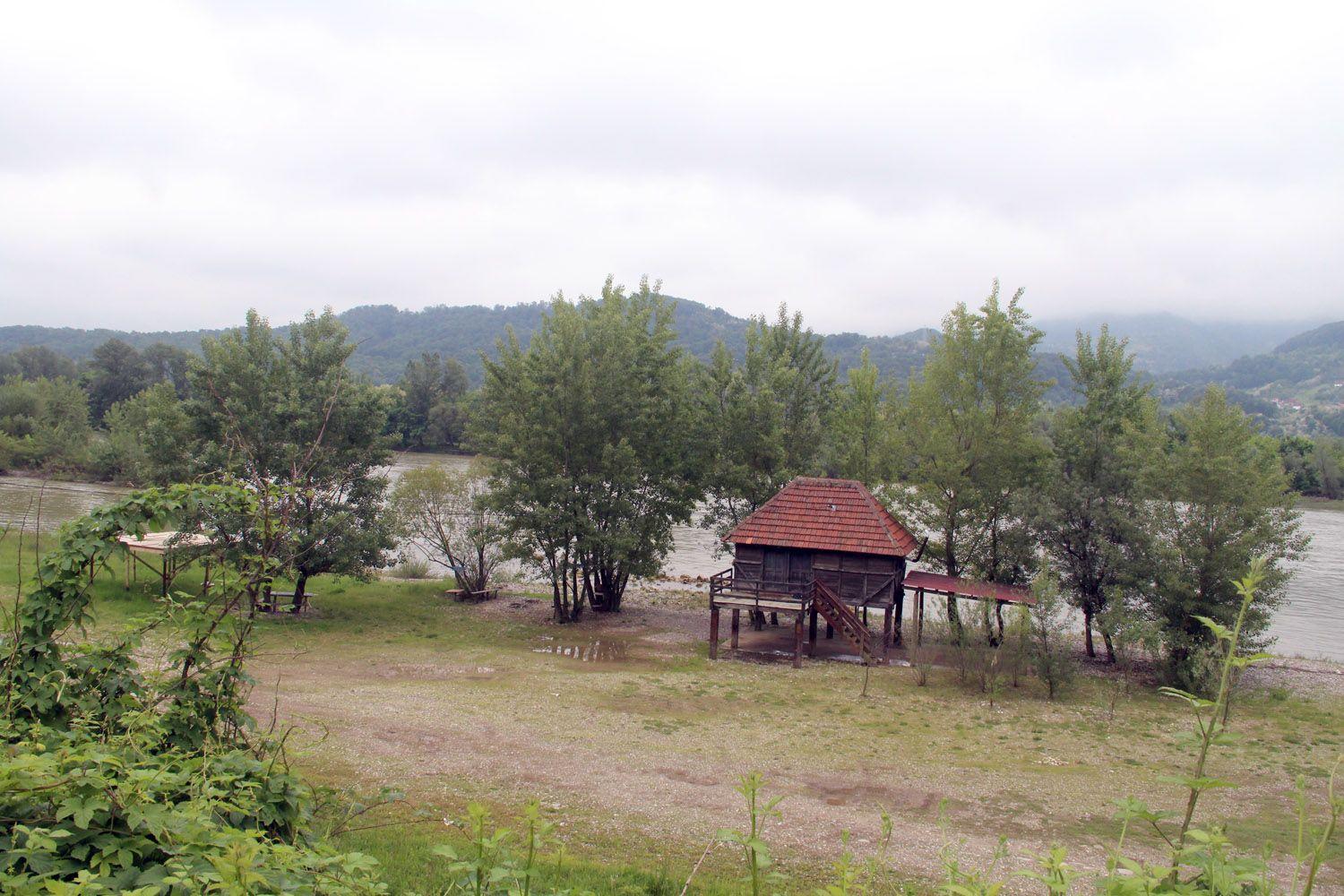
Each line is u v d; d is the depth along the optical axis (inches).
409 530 1501.0
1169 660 1091.9
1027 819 634.2
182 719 309.3
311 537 1166.3
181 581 1135.0
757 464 1492.4
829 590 1193.4
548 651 1176.2
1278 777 749.9
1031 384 1339.8
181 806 225.0
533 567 1541.6
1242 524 1067.9
